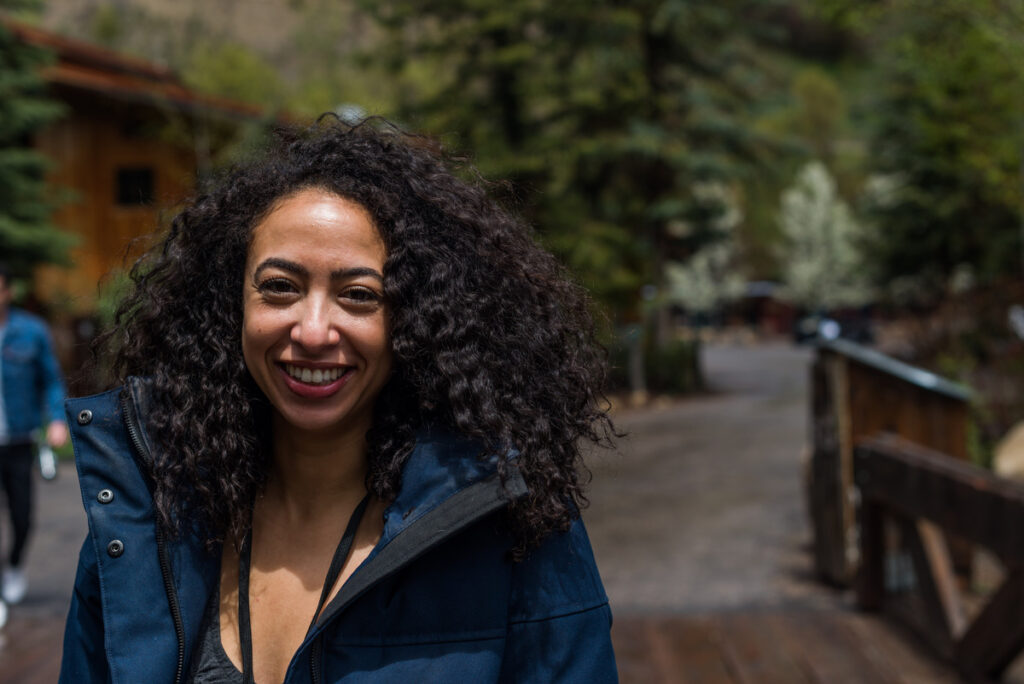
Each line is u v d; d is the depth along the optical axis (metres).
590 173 20.42
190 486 1.34
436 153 1.54
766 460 10.31
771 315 59.12
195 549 1.33
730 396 19.27
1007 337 12.14
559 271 1.49
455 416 1.28
